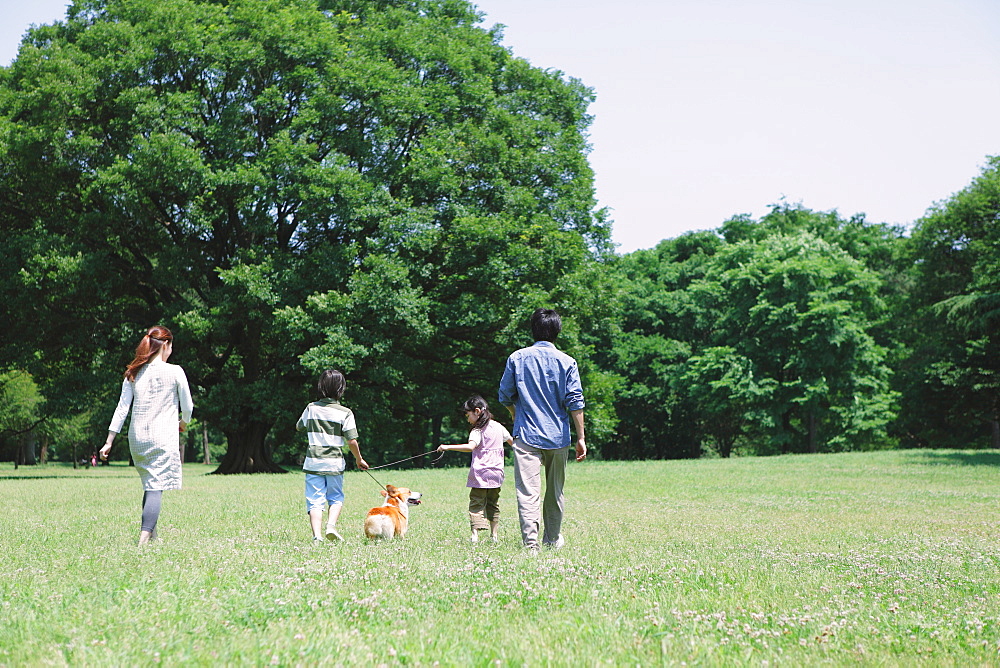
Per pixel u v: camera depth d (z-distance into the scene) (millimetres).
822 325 40031
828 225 50438
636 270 53250
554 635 3633
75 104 21906
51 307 23266
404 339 24219
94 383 22547
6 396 45344
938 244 40719
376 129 24047
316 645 3320
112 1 24781
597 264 28641
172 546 6352
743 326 44031
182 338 23125
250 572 5066
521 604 4277
